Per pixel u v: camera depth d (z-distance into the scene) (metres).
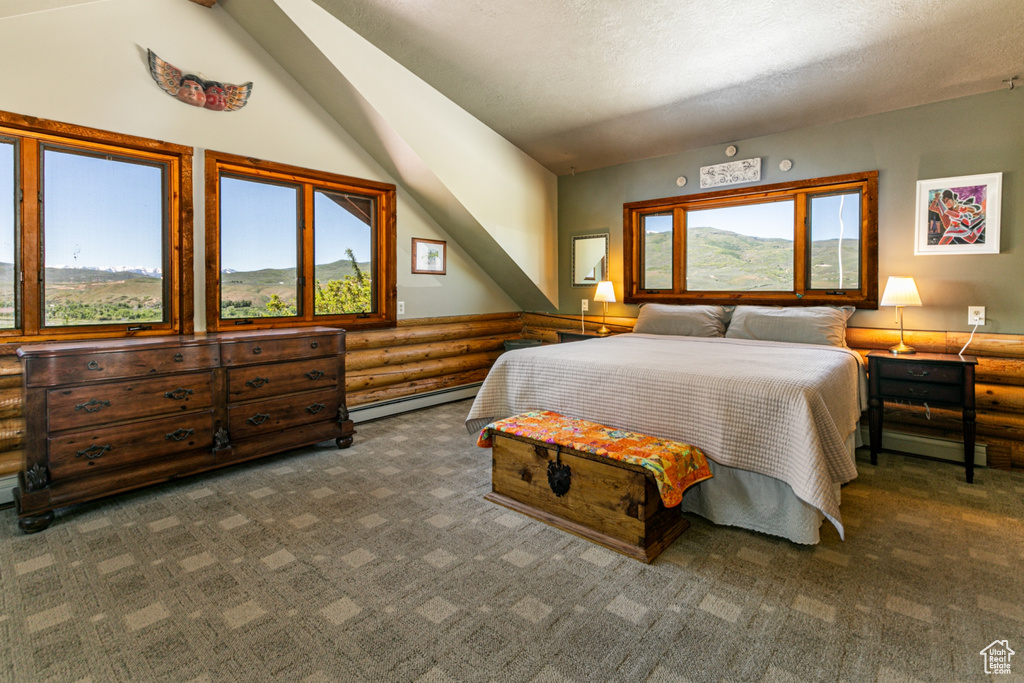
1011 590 1.93
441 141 4.26
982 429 3.42
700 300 4.79
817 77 3.54
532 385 3.15
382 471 3.23
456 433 4.11
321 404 3.59
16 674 1.52
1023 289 3.32
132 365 2.73
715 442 2.40
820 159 4.07
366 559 2.17
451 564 2.13
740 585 1.98
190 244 3.41
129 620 1.77
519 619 1.77
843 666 1.54
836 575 2.04
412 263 4.86
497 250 5.09
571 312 5.75
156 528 2.45
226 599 1.89
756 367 2.74
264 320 3.88
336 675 1.51
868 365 3.40
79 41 2.92
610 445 2.35
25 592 1.94
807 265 4.25
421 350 4.96
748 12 2.99
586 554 2.21
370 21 3.45
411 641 1.66
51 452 2.49
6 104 2.70
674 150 4.80
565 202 5.70
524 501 2.63
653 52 3.46
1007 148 3.33
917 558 2.17
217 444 3.05
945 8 2.79
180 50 3.31
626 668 1.54
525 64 3.75
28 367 2.41
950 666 1.53
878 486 3.01
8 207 2.79
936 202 3.58
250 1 3.28
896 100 3.62
